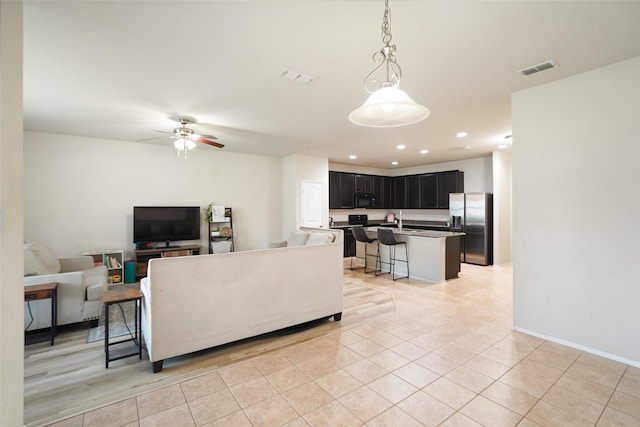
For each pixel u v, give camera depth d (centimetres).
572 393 207
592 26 195
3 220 137
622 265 247
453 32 201
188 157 589
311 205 684
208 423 180
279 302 299
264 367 245
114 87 290
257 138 507
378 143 549
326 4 171
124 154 526
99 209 506
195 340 251
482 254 654
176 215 561
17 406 150
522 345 280
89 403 199
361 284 510
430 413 188
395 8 175
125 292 265
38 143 461
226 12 179
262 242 678
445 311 376
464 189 740
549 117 284
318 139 514
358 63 245
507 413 187
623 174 245
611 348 253
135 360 256
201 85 287
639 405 194
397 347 279
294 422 181
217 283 261
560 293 281
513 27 195
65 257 479
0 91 135
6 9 139
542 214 290
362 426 177
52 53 227
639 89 237
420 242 541
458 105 344
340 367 244
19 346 151
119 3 170
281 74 264
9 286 142
